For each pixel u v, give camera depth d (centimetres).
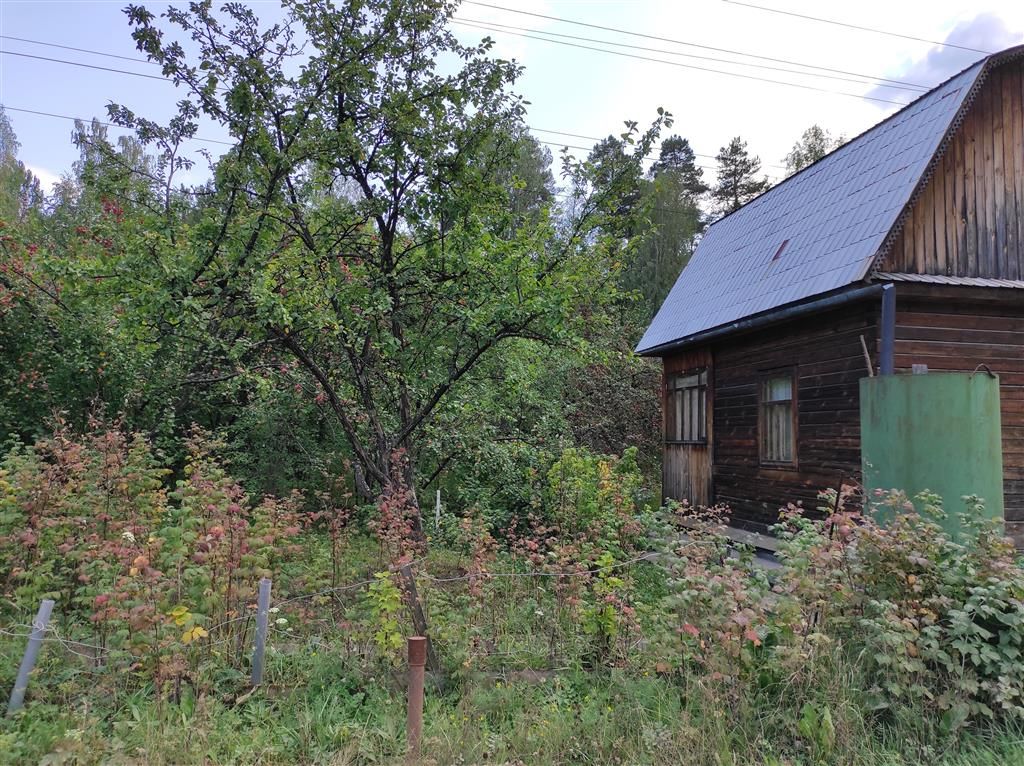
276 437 980
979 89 794
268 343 574
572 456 909
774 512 906
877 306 734
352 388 678
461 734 357
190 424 1002
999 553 387
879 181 827
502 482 994
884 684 357
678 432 1212
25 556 500
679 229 2706
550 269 623
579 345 604
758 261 1028
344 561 633
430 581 501
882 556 388
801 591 378
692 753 334
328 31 560
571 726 366
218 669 414
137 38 516
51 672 411
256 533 506
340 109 582
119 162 565
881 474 551
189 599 419
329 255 588
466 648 438
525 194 1886
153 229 506
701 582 367
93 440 626
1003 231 790
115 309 646
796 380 868
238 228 499
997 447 527
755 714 356
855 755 328
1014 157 807
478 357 635
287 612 495
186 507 461
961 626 352
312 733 365
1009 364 771
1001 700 336
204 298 511
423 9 575
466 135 606
